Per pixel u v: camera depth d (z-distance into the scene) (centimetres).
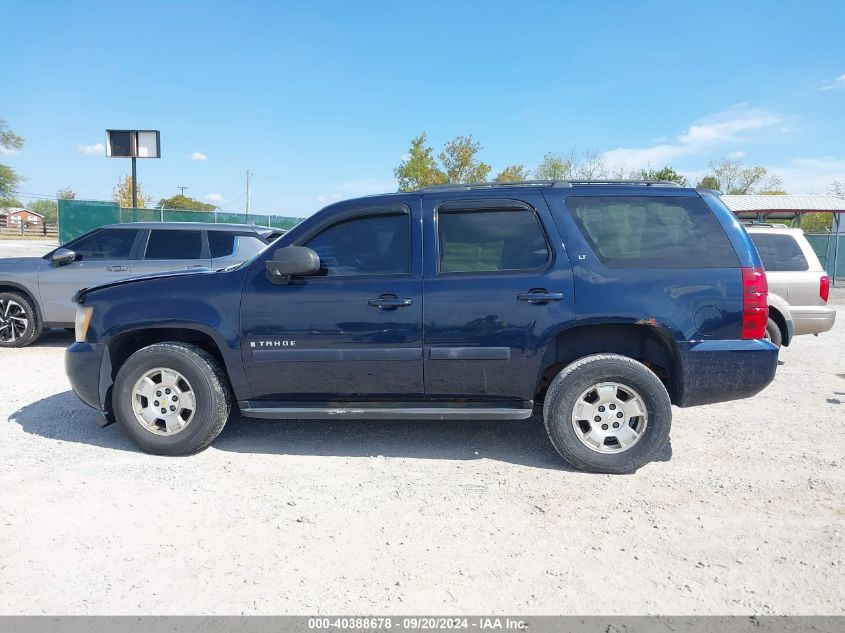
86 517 355
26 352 868
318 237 457
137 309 462
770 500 385
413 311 435
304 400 461
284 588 286
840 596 281
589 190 445
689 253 429
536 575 298
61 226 2255
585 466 427
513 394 440
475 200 448
